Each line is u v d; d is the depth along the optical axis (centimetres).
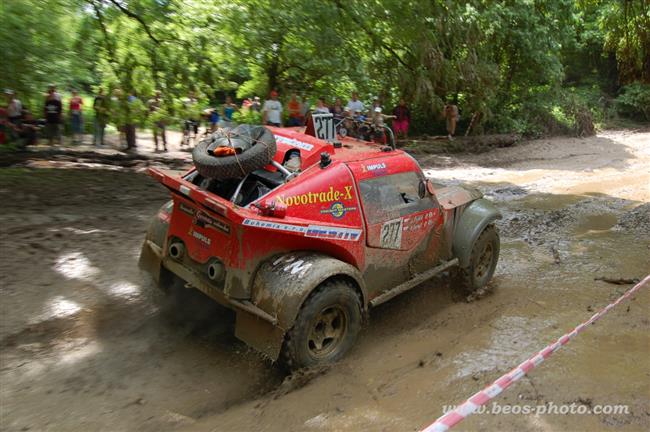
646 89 2728
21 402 392
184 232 490
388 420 398
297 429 384
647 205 1140
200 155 461
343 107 1719
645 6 1586
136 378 438
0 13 1091
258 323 441
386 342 533
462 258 623
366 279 516
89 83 1834
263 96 1772
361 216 499
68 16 1183
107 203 943
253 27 1372
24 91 1212
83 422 379
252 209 434
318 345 464
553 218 1022
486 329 562
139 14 1205
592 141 2181
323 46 1419
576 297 656
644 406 416
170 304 560
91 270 623
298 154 499
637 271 753
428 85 1786
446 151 1875
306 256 460
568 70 3167
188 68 1262
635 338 538
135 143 1641
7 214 809
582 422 396
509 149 1972
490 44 2091
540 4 2220
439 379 460
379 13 1493
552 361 486
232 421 392
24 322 496
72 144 1593
